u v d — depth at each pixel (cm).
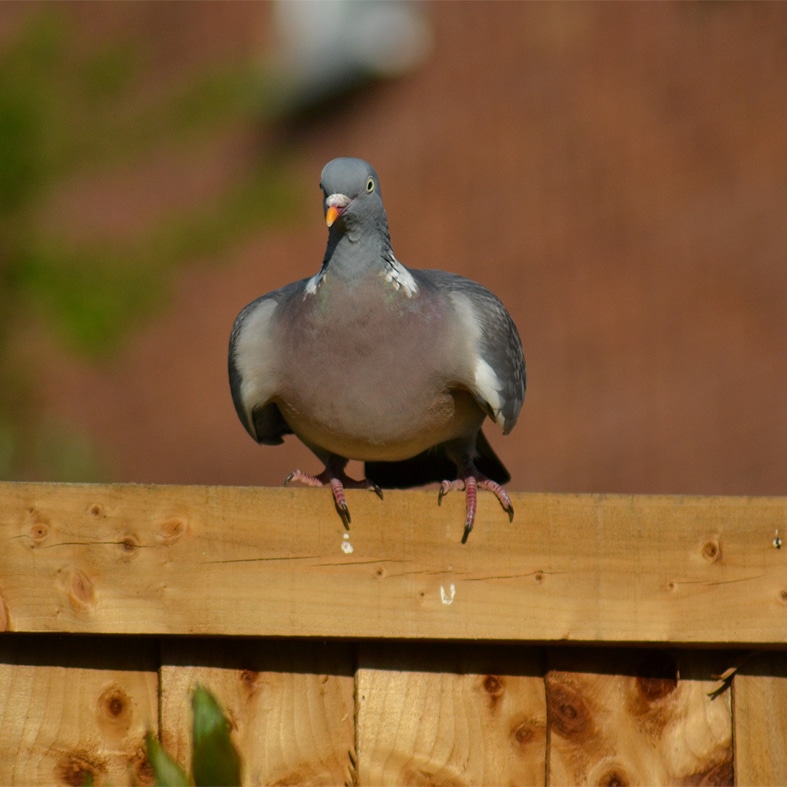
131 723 504
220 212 2319
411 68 2502
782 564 493
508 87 2297
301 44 2667
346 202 621
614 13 2266
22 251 1552
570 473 1508
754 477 1383
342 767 504
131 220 2248
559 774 500
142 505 495
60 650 504
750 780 498
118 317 1927
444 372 649
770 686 504
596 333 1730
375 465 793
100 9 3027
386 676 505
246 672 506
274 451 1855
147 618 492
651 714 505
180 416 1941
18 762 497
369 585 496
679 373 1598
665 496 496
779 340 1579
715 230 1786
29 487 493
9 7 1916
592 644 500
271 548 496
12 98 1491
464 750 503
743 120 1933
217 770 354
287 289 709
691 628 492
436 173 2198
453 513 499
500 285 1903
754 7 2089
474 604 496
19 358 1592
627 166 1986
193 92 2642
